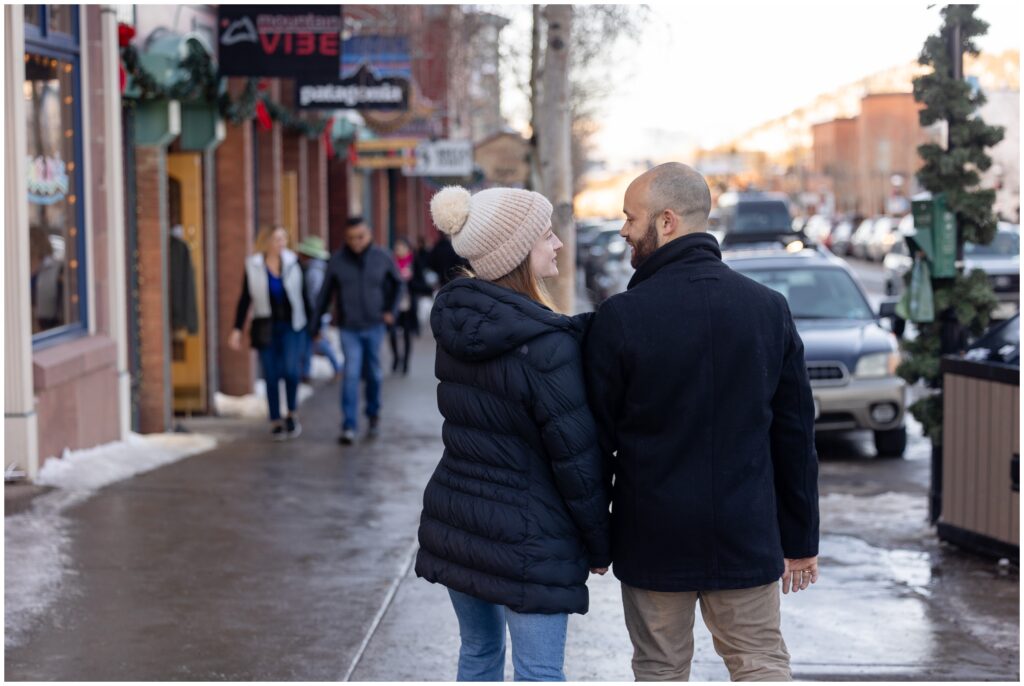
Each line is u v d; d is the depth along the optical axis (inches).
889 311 380.5
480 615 164.7
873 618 261.9
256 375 658.8
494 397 152.3
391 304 489.1
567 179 445.7
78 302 419.8
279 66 548.7
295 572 288.5
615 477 156.1
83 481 369.4
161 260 495.5
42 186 386.6
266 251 482.9
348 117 974.4
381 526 336.8
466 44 965.2
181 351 574.9
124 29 443.2
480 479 153.9
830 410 471.5
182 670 221.6
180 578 280.1
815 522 158.6
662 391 150.9
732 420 151.8
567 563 152.9
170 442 458.9
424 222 1790.1
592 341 153.0
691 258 154.8
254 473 407.8
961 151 327.9
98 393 418.3
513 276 157.6
